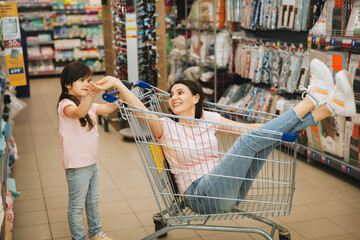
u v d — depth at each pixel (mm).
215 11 5316
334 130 3693
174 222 2188
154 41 4930
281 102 4320
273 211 2178
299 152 4277
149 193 3500
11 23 3965
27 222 3016
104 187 3652
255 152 2080
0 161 2725
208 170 2238
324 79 2018
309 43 3855
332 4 3635
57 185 3754
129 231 2838
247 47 5152
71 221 2463
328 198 3330
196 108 2406
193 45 6262
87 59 12406
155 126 2215
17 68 4055
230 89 5715
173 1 6891
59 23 11820
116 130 5695
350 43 3303
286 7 4301
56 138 5434
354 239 2670
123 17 4930
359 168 3455
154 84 4945
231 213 2156
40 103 7863
